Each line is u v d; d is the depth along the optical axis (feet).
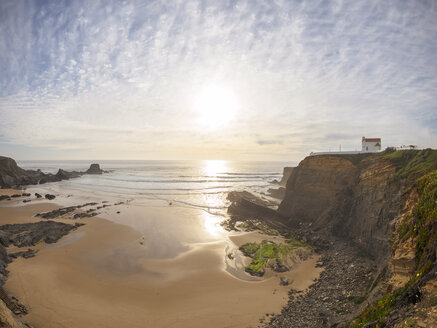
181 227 155.22
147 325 65.31
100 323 65.98
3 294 76.23
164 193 275.80
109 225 157.48
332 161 146.61
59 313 69.82
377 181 108.37
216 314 69.26
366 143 149.79
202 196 259.80
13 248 116.16
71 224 157.38
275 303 73.87
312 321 61.00
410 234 50.65
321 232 124.88
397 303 34.58
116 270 97.50
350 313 57.31
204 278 91.04
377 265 80.43
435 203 46.68
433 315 26.84
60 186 323.57
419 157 96.99
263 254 108.68
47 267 97.30
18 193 267.80
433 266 34.83
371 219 101.14
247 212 179.42
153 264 102.89
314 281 85.56
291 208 163.12
